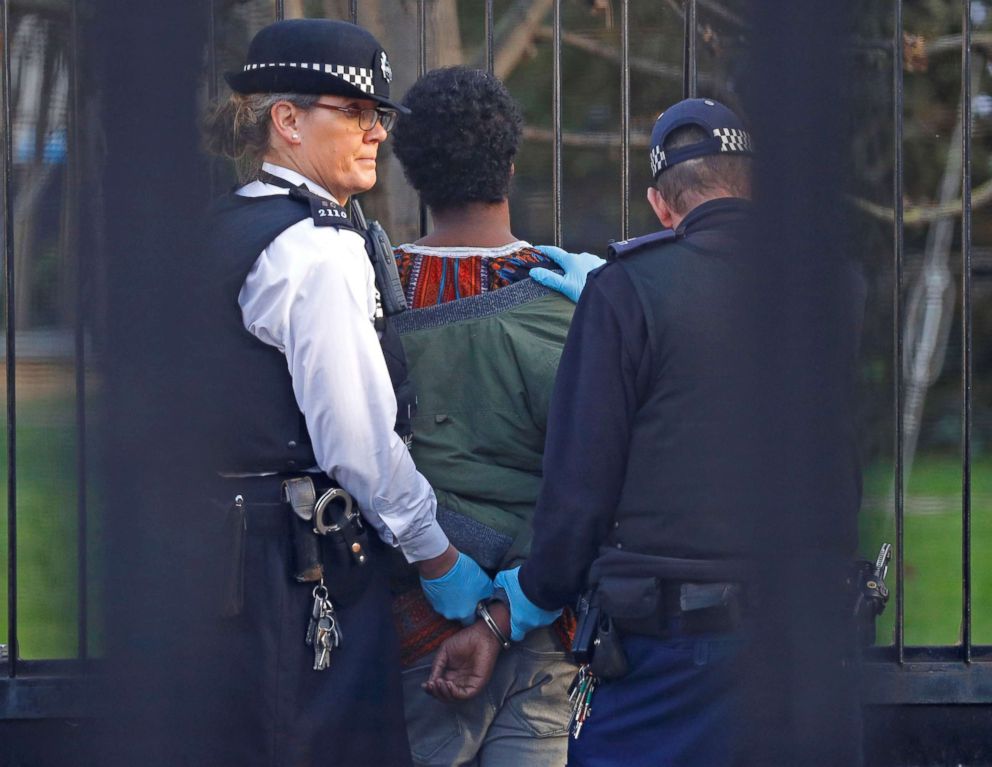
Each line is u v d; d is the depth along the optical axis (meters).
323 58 8.41
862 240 8.18
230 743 7.92
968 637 11.18
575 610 8.83
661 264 8.22
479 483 8.93
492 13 10.85
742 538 7.76
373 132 8.66
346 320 8.12
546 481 8.29
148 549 7.44
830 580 7.67
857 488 7.96
